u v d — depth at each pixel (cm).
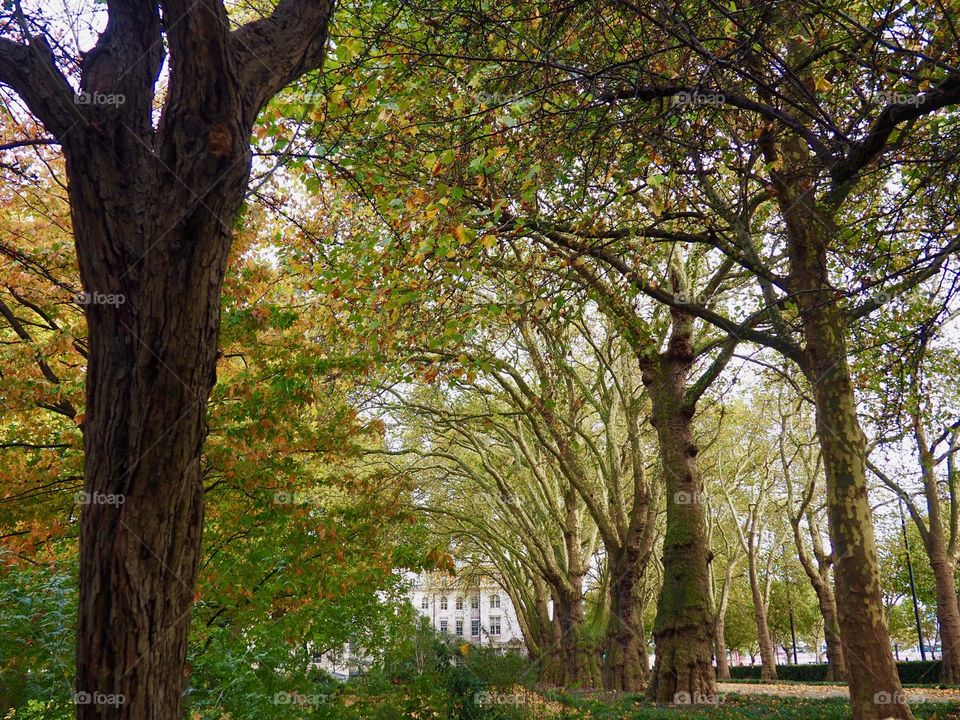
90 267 321
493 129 815
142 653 308
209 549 892
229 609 792
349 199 1059
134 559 308
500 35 688
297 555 869
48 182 913
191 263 322
